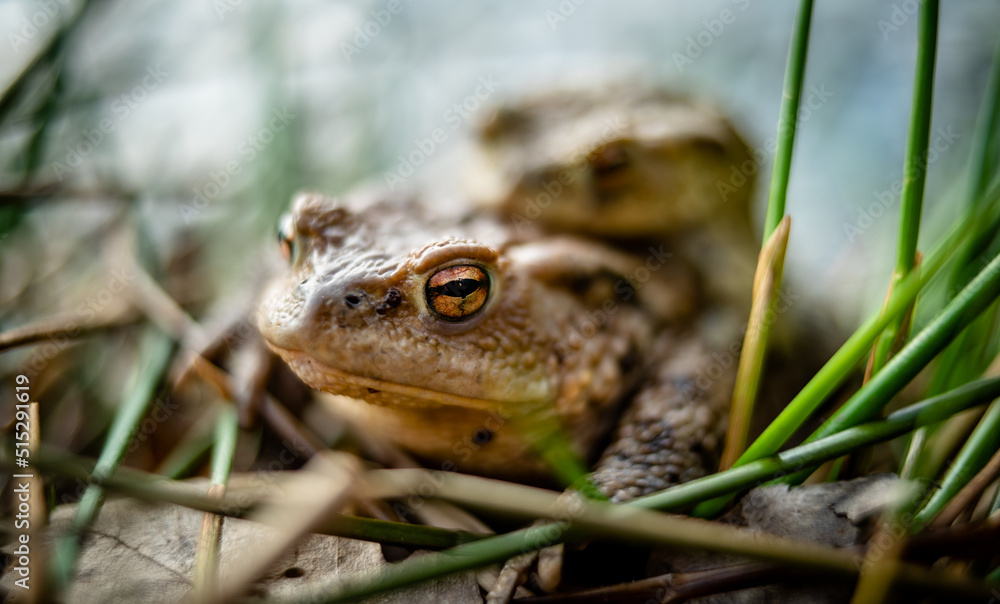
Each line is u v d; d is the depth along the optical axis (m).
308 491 0.13
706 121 0.18
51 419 0.17
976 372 0.14
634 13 0.30
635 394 0.15
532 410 0.15
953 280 0.14
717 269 0.17
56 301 0.18
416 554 0.13
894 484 0.13
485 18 0.29
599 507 0.12
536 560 0.13
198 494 0.13
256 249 0.19
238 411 0.15
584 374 0.15
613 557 0.13
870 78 0.27
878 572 0.12
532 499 0.12
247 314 0.16
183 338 0.16
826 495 0.13
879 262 0.19
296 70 0.23
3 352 0.16
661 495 0.13
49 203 0.18
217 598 0.12
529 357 0.15
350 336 0.14
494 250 0.14
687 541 0.12
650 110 0.18
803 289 0.19
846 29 0.28
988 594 0.12
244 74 0.24
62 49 0.18
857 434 0.13
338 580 0.13
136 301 0.17
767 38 0.29
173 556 0.13
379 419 0.15
